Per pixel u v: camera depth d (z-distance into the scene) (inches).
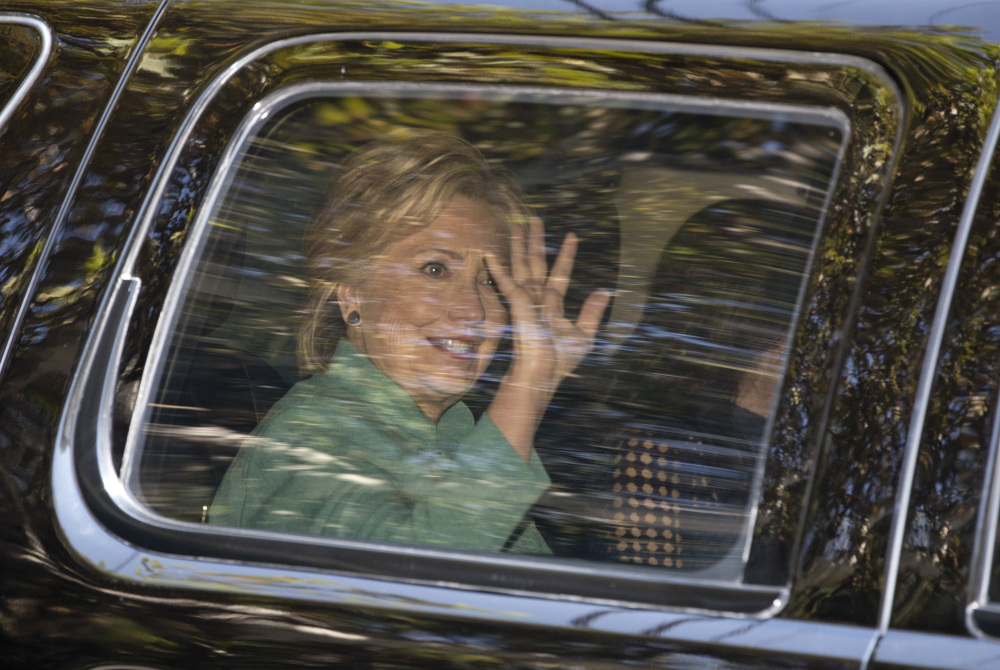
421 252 215.0
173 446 196.4
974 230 185.0
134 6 223.3
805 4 205.6
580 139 216.4
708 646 173.9
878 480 177.2
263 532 189.9
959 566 172.7
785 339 199.0
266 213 212.4
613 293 211.8
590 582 182.2
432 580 182.7
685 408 201.3
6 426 192.5
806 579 176.7
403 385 209.6
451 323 212.4
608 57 209.3
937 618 170.9
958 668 167.0
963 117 191.8
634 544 192.5
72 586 184.1
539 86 213.2
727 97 207.6
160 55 216.5
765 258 205.6
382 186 215.0
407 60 214.4
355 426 205.6
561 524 196.1
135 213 204.2
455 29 211.9
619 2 210.8
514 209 217.9
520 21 211.0
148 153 208.4
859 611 172.9
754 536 184.7
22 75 220.2
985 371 178.7
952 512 174.1
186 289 204.1
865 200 195.2
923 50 197.6
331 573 183.8
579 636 176.6
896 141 195.9
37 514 187.2
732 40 204.4
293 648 180.2
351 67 215.5
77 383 193.8
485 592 181.2
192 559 185.0
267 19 217.3
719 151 211.5
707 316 206.1
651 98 210.5
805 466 184.4
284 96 216.4
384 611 179.9
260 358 208.5
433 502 198.5
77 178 207.8
